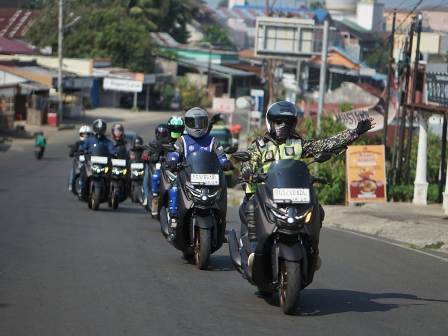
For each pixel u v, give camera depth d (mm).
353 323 11039
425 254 19141
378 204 33750
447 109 32406
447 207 29672
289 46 58031
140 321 10789
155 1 145125
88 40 116500
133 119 99438
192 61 130250
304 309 11867
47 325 10461
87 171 26922
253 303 12188
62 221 23031
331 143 11961
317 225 11141
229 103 72375
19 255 16141
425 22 55031
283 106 11938
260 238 11211
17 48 97812
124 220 24141
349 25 122812
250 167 12016
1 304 11617
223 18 173625
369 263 16953
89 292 12578
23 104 85062
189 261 16094
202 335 10172
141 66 118750
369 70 85688
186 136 16047
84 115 95688
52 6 119875
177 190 15352
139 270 14773
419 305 12508
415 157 40125
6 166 54188
